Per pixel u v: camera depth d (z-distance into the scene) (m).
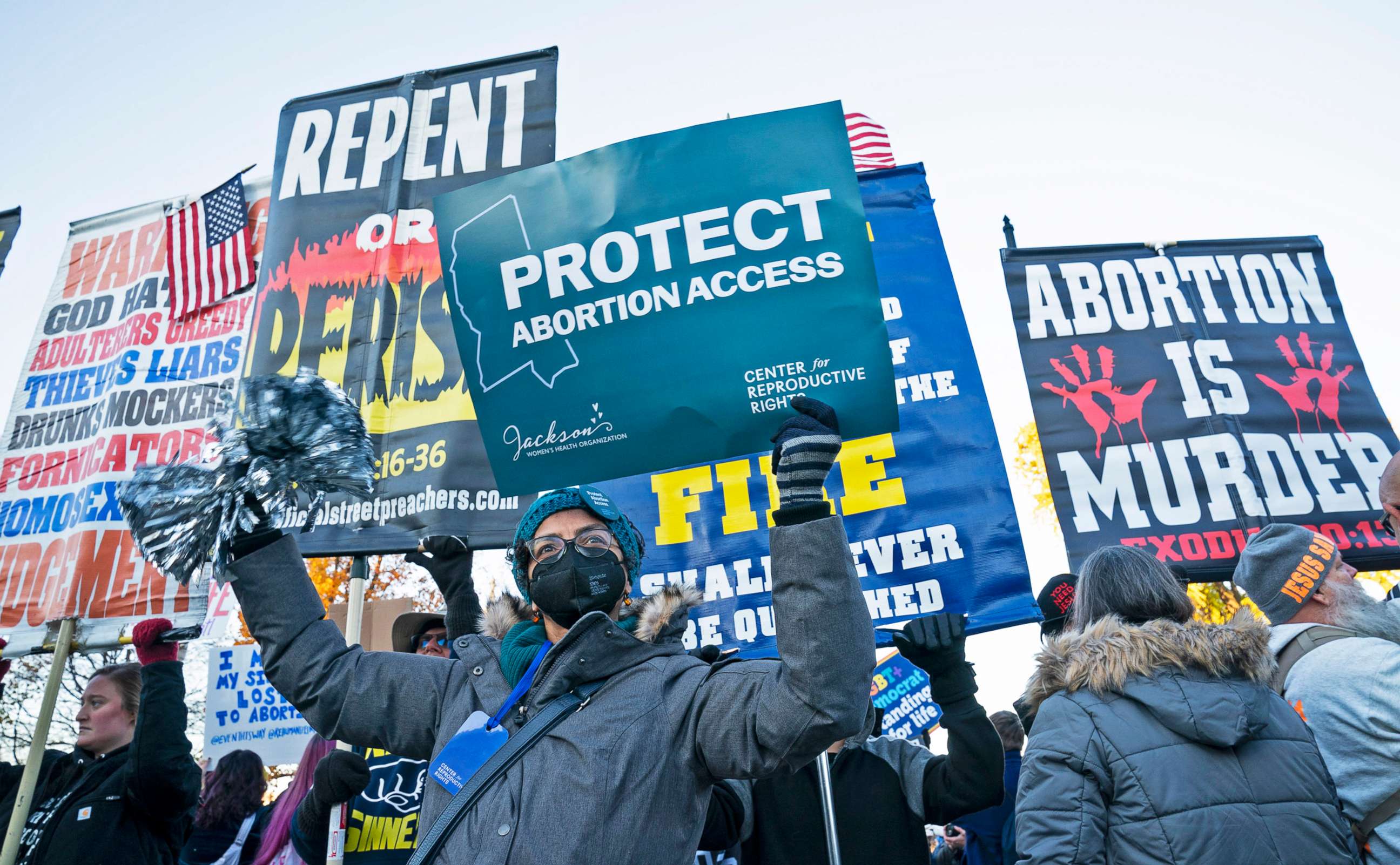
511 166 4.76
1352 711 2.31
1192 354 4.95
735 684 1.71
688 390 2.56
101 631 4.65
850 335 2.50
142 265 5.56
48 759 4.23
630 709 1.72
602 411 2.61
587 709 1.74
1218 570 4.50
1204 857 2.02
